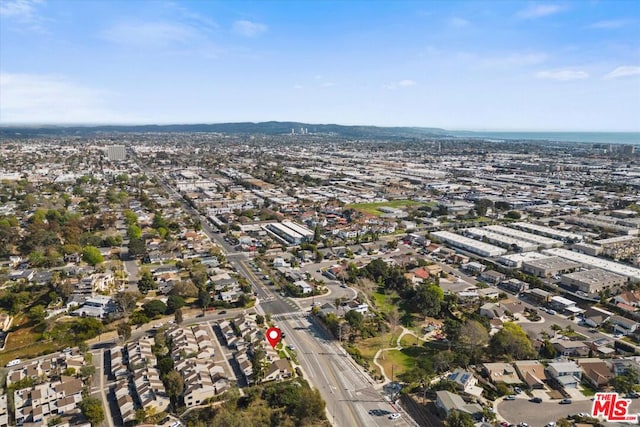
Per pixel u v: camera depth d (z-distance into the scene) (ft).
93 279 448.24
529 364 300.40
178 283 422.41
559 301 404.98
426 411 259.39
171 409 264.93
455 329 332.39
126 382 283.79
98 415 247.70
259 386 280.92
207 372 293.23
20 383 280.51
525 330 358.02
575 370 289.74
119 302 380.78
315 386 286.05
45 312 377.71
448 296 406.82
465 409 249.34
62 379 283.38
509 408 260.62
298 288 441.68
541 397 270.87
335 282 472.85
